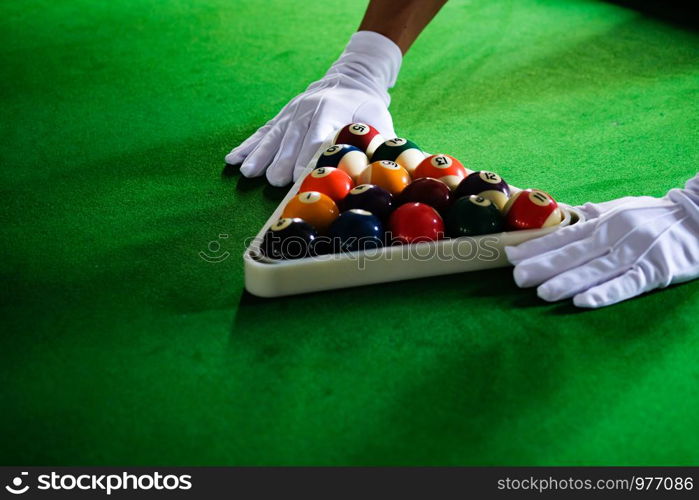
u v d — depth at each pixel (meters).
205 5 2.05
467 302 1.16
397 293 1.17
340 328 1.13
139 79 1.69
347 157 1.29
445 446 1.02
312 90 1.48
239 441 1.02
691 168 1.40
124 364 1.09
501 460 1.00
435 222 1.19
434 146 1.47
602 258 1.18
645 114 1.55
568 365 1.09
